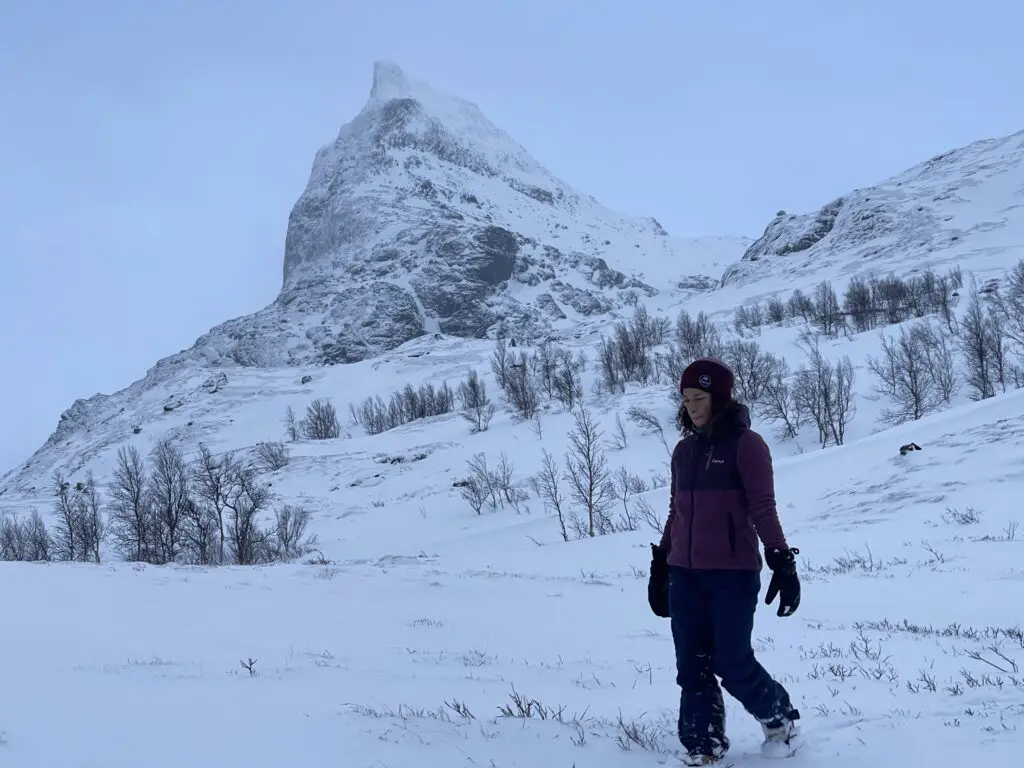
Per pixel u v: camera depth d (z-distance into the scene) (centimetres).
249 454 10050
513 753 394
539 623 1154
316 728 435
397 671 710
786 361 8869
